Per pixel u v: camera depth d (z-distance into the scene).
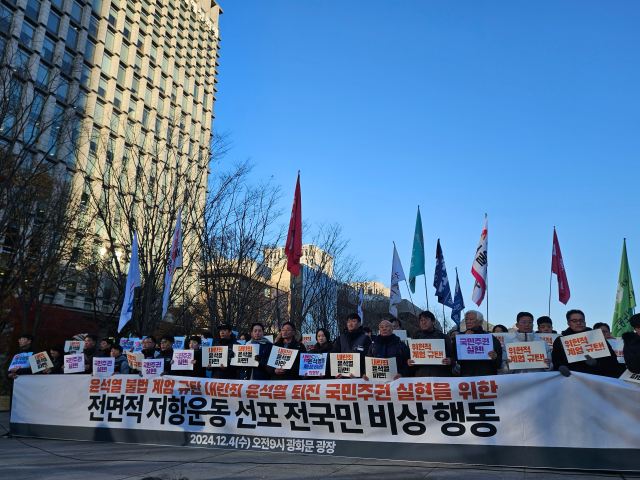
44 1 33.75
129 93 42.19
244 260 22.45
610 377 6.07
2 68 17.95
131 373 9.44
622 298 12.84
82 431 8.61
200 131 52.56
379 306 41.19
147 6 46.41
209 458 6.82
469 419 6.37
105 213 24.48
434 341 6.77
